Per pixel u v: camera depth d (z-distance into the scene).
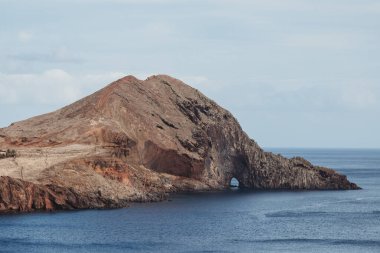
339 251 165.75
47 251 156.00
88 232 179.12
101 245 164.12
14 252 154.00
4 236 170.25
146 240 172.38
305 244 174.00
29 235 172.12
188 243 170.62
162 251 160.00
